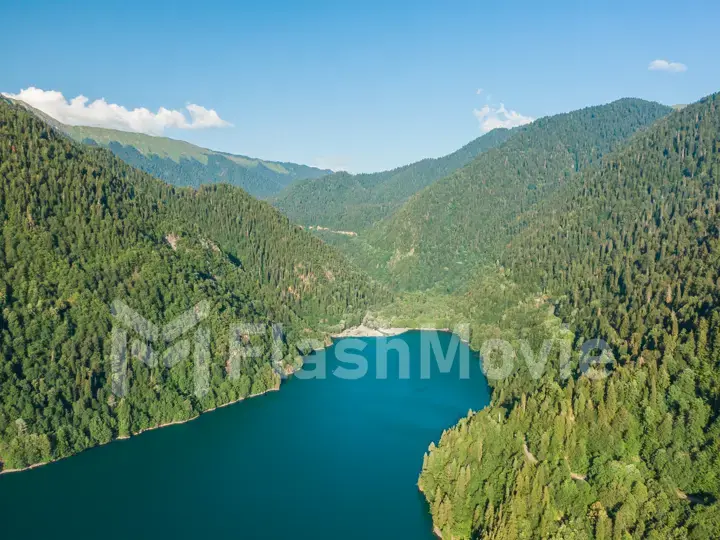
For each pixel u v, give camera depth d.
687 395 150.00
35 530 154.50
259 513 164.50
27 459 185.62
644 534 121.31
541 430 157.75
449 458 170.12
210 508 167.00
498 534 131.25
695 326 175.00
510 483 144.00
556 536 125.25
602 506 131.12
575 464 147.00
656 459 138.12
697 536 115.62
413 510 166.62
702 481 131.38
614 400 154.88
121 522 159.12
